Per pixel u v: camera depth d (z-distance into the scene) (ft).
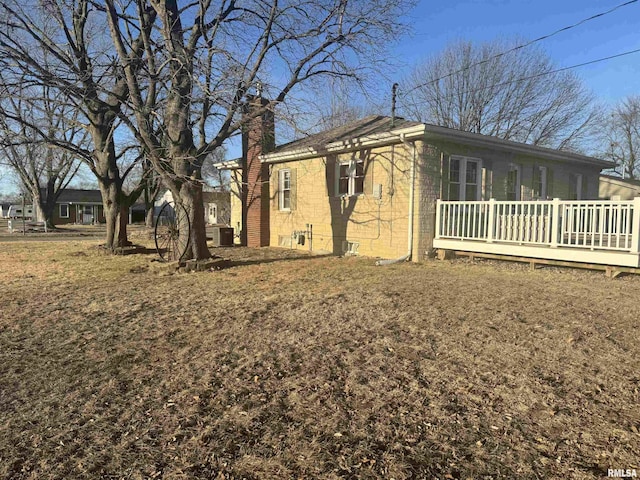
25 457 9.05
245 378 12.78
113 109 37.70
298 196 49.80
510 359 13.83
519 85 94.79
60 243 63.46
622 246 29.32
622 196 71.36
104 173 45.83
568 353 14.25
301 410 10.84
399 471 8.44
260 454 9.05
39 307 21.56
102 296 23.93
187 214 34.40
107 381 12.73
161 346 15.62
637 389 11.70
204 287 26.05
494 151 41.50
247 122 35.68
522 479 8.14
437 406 10.93
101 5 37.45
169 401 11.41
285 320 18.56
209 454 9.07
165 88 34.06
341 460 8.80
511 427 9.93
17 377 13.12
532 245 31.32
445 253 36.47
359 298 22.12
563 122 97.30
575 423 10.05
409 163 36.73
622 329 16.60
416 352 14.51
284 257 41.37
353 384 12.23
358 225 42.32
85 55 39.70
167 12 32.63
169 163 35.04
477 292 23.02
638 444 9.17
